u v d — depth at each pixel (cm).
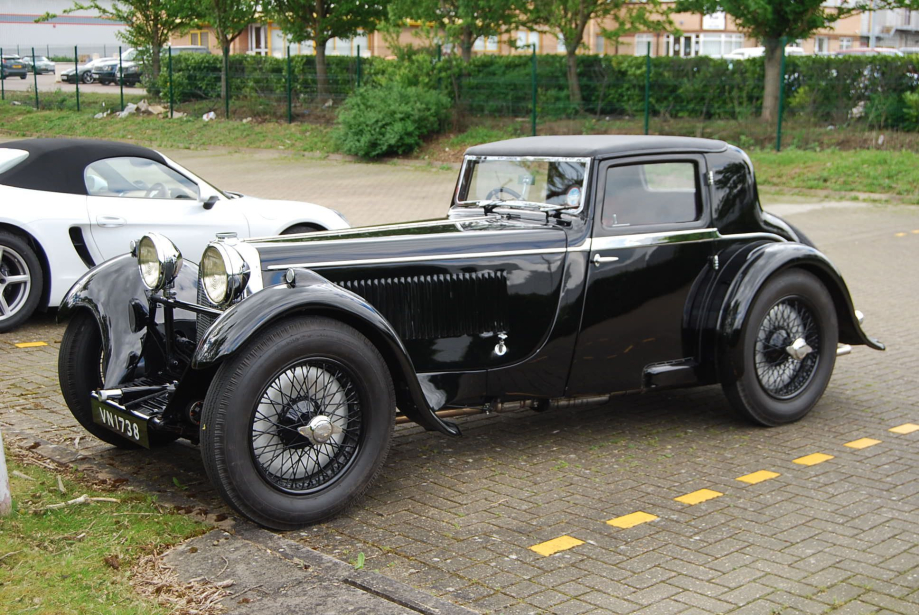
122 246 736
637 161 490
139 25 2667
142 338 454
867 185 1595
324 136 2273
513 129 2136
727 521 395
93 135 2414
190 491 423
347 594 319
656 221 496
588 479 445
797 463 467
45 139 759
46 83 3491
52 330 729
